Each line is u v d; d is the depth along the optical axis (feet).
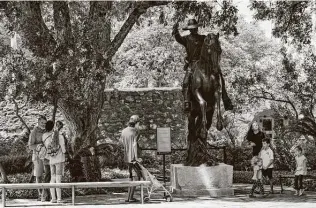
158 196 51.88
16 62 53.26
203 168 52.34
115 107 97.09
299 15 70.49
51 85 53.47
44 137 46.73
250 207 42.75
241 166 83.76
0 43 54.95
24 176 69.31
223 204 45.01
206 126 53.47
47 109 94.68
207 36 52.44
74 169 59.93
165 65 114.52
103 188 58.23
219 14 61.67
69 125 60.95
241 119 106.01
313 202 46.50
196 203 45.83
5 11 55.67
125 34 62.03
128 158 47.24
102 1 59.00
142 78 118.11
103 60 55.77
